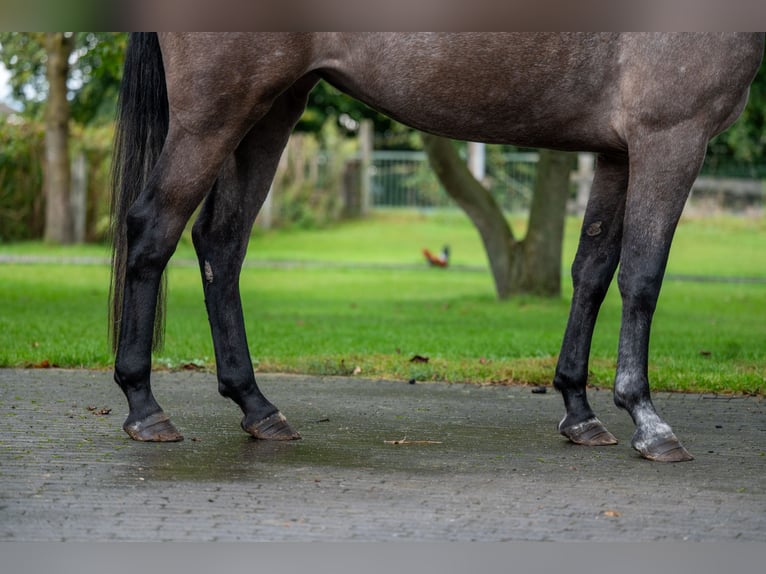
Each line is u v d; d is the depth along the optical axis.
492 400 7.64
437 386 8.32
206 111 5.61
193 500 4.65
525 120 5.58
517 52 5.43
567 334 6.12
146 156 5.92
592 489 4.95
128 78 5.92
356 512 4.50
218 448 5.75
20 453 5.48
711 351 10.65
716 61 5.37
